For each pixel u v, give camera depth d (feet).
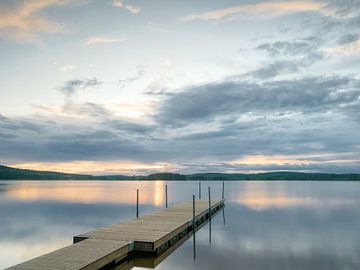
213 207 101.24
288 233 68.49
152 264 43.52
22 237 67.31
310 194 207.82
